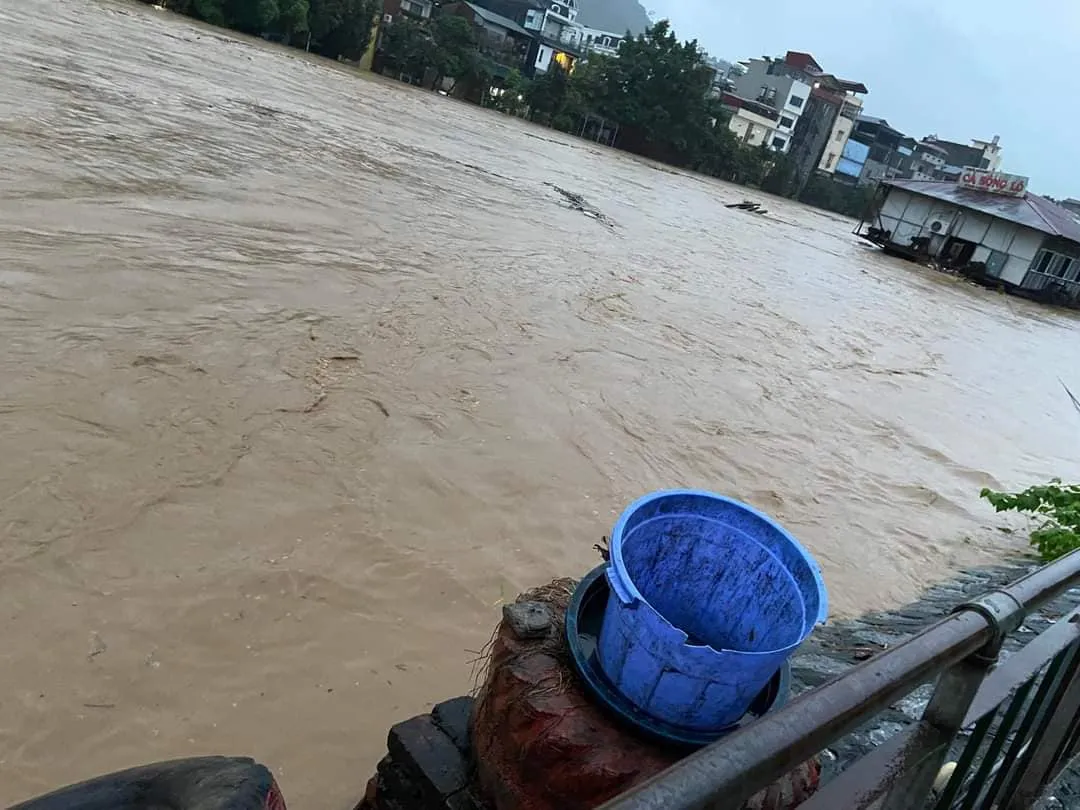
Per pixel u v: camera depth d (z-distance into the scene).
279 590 5.77
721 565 2.77
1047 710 2.40
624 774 2.46
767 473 10.27
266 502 6.64
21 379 7.24
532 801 2.61
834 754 3.78
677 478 9.38
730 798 1.12
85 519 5.90
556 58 71.88
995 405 17.47
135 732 4.49
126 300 9.21
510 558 6.91
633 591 2.46
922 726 1.79
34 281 8.97
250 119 21.36
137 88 20.31
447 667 5.52
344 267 12.43
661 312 15.98
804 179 81.44
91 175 12.84
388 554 6.47
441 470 7.85
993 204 43.94
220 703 4.80
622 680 2.60
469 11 66.44
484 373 10.31
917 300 30.14
